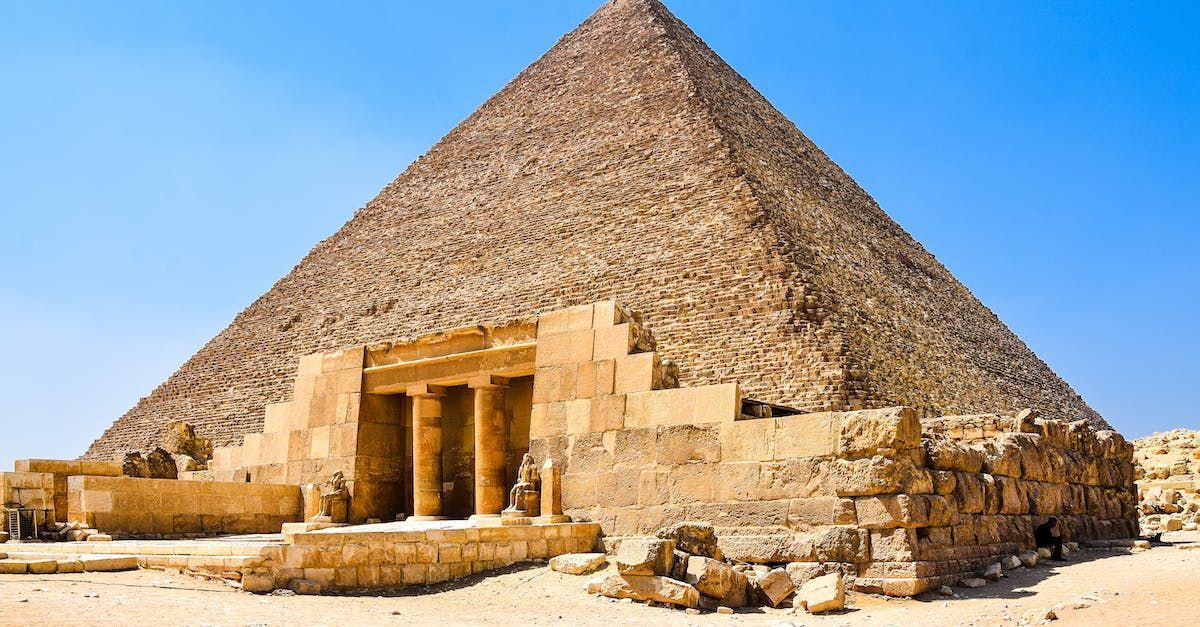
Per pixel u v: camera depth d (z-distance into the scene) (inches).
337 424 1535.4
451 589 1081.4
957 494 1116.5
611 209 6318.9
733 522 1154.0
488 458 1397.6
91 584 996.6
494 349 1413.6
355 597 1025.5
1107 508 1407.5
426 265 7012.8
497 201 7209.6
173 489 1450.5
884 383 4426.7
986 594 1031.6
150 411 7106.3
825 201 6604.3
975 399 5088.6
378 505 1509.6
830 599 983.6
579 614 972.6
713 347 4685.0
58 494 1494.8
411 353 1497.3
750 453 1160.8
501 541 1163.9
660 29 7805.1
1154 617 866.1
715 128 6476.4
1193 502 1754.4
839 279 5339.6
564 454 1310.3
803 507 1107.9
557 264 6166.3
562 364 1339.8
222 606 924.6
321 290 7426.2
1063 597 980.6
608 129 7130.9
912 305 5812.0
